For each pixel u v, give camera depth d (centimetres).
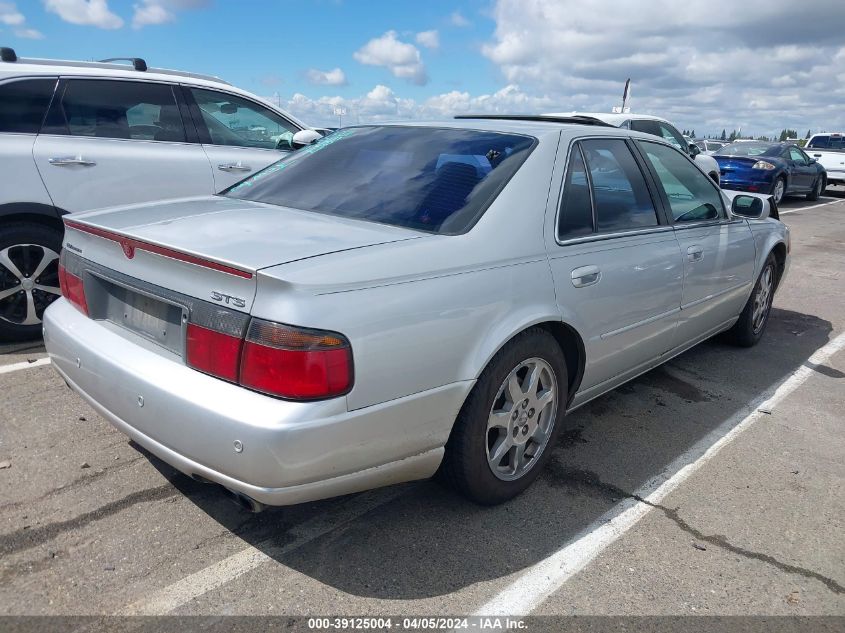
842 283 800
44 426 339
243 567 246
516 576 250
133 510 275
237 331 213
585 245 309
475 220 270
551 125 334
